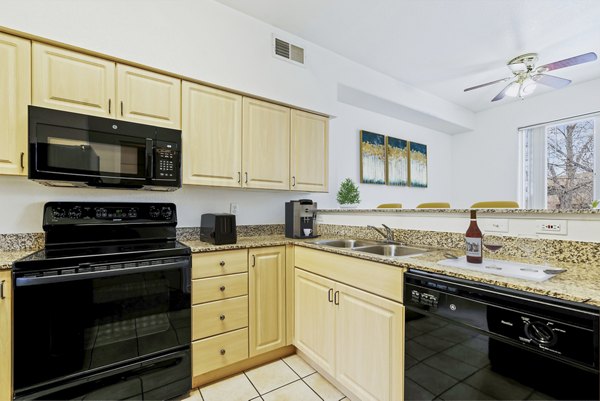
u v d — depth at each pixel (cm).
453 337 111
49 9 155
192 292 174
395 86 357
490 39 273
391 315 136
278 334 209
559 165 408
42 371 133
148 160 175
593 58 246
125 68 175
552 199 414
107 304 148
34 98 150
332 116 282
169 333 165
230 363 187
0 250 163
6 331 129
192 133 197
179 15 198
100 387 145
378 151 393
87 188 187
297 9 226
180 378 168
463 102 444
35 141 144
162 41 190
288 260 215
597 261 118
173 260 166
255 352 198
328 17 237
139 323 156
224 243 195
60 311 137
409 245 188
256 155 227
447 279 114
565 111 397
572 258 126
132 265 154
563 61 254
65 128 152
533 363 90
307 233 241
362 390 151
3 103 143
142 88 180
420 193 460
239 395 171
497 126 466
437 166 493
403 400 129
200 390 176
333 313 173
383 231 212
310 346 194
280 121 243
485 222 156
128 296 153
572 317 82
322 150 271
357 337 155
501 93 322
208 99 206
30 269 131
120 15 176
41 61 152
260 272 201
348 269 163
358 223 238
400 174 423
